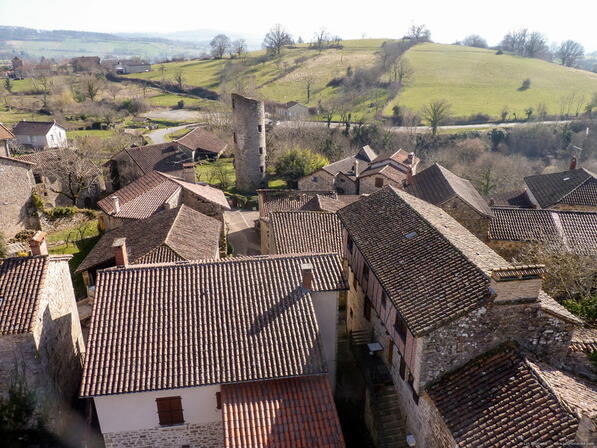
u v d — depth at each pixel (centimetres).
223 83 13462
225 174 7225
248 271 2222
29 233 4150
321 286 2191
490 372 1698
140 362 1822
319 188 6166
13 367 1912
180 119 11575
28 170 4481
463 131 8844
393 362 2127
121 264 2284
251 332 1956
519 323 1741
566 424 1405
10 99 12181
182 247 2992
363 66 13550
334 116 10269
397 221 2458
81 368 2552
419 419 1833
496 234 3403
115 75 15638
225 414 1734
